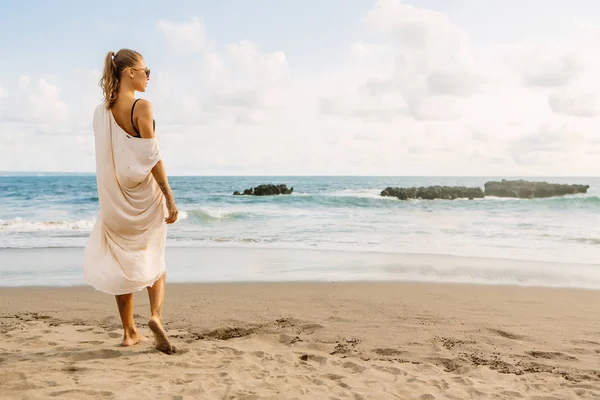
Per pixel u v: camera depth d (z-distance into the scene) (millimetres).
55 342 4176
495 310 5867
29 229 15633
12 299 6340
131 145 3582
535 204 29656
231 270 8656
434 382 3465
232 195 37375
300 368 3660
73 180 72500
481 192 37219
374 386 3330
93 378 3240
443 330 4988
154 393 2988
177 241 13070
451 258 10078
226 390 3094
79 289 7008
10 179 78625
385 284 7426
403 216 21203
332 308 5895
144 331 4730
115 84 3633
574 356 4188
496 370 3842
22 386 3062
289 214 21828
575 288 7219
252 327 5016
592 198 33031
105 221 3693
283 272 8477
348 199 32094
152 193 3760
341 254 10656
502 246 12078
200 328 4957
